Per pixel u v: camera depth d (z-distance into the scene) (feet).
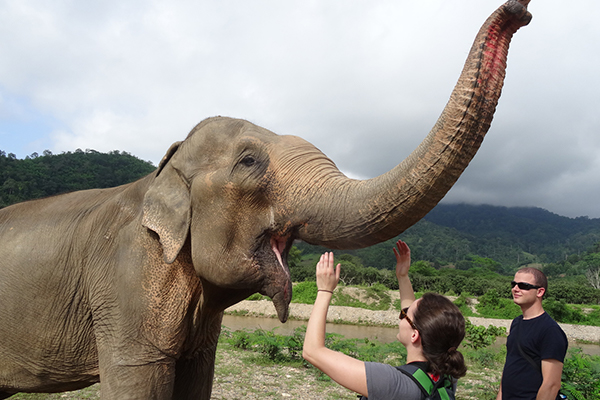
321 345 5.92
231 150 8.30
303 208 7.43
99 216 9.43
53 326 9.13
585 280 287.48
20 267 9.46
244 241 7.84
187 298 8.53
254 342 32.76
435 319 5.58
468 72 5.70
